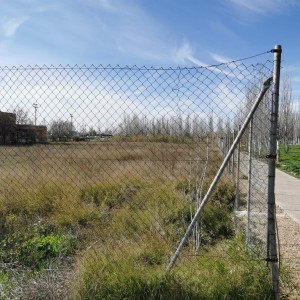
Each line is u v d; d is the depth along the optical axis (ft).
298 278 14.35
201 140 20.86
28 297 11.97
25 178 31.19
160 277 12.28
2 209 24.54
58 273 13.20
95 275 12.30
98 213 24.62
